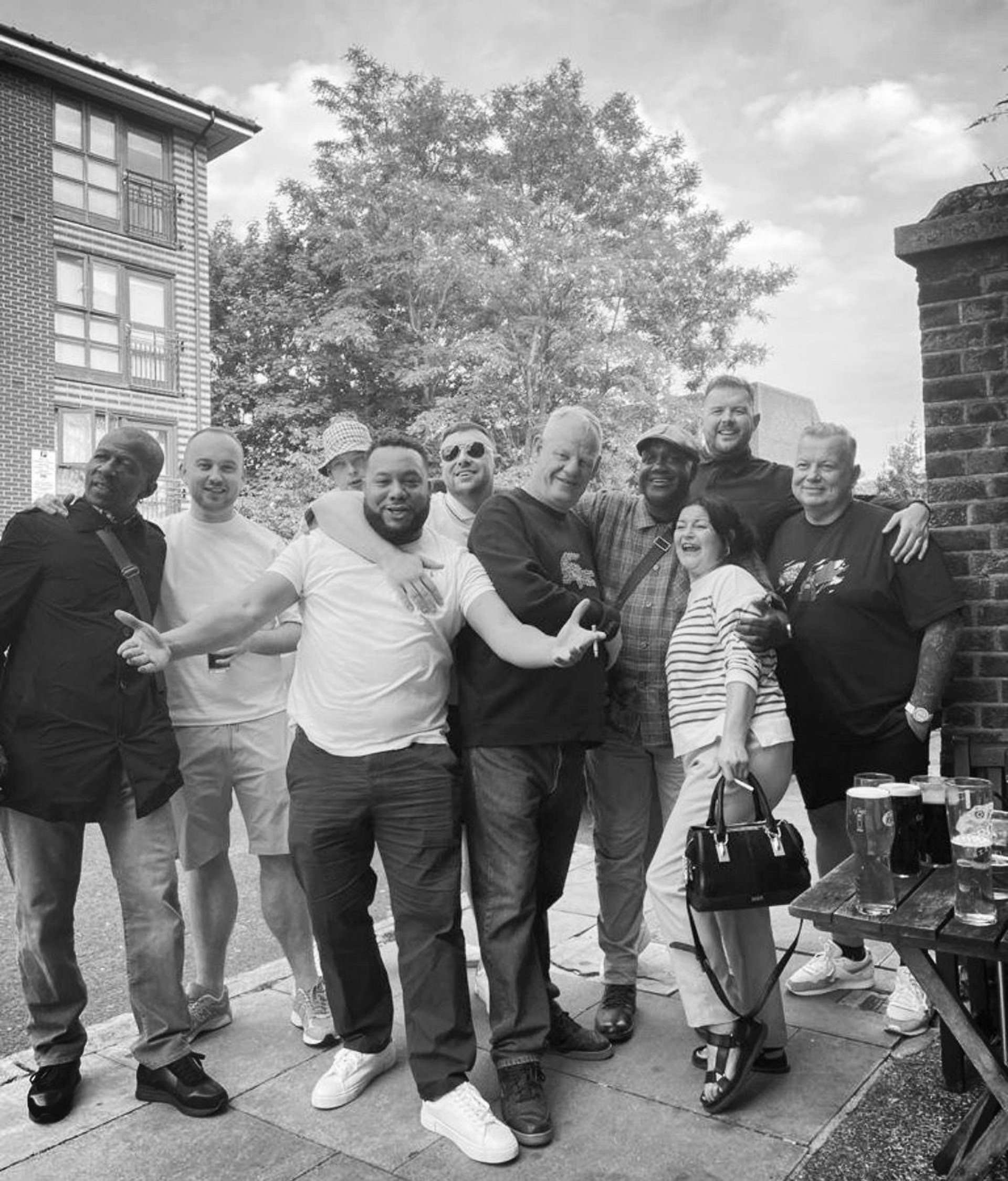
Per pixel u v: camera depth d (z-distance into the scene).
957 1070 2.86
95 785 2.87
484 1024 3.57
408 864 2.85
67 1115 2.93
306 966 3.45
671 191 23.11
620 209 22.28
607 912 3.46
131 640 2.78
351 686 2.88
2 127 15.85
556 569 3.18
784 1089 2.94
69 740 2.86
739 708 2.91
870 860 2.36
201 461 3.40
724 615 3.02
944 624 3.20
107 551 3.00
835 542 3.41
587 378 20.38
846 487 3.42
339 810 2.88
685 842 3.02
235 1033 3.49
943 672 3.20
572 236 20.38
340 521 2.99
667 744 3.40
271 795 3.41
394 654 2.88
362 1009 3.01
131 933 2.96
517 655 2.76
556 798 3.12
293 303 25.11
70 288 16.86
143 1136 2.80
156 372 18.00
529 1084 2.80
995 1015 2.93
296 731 3.04
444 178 23.03
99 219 17.20
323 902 2.93
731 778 2.84
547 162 22.31
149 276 17.95
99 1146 2.76
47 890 2.92
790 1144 2.64
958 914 2.25
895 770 3.31
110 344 17.38
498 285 19.75
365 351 23.02
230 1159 2.67
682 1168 2.55
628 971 3.43
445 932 2.85
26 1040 3.59
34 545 2.90
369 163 22.95
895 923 2.25
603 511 3.60
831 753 3.43
